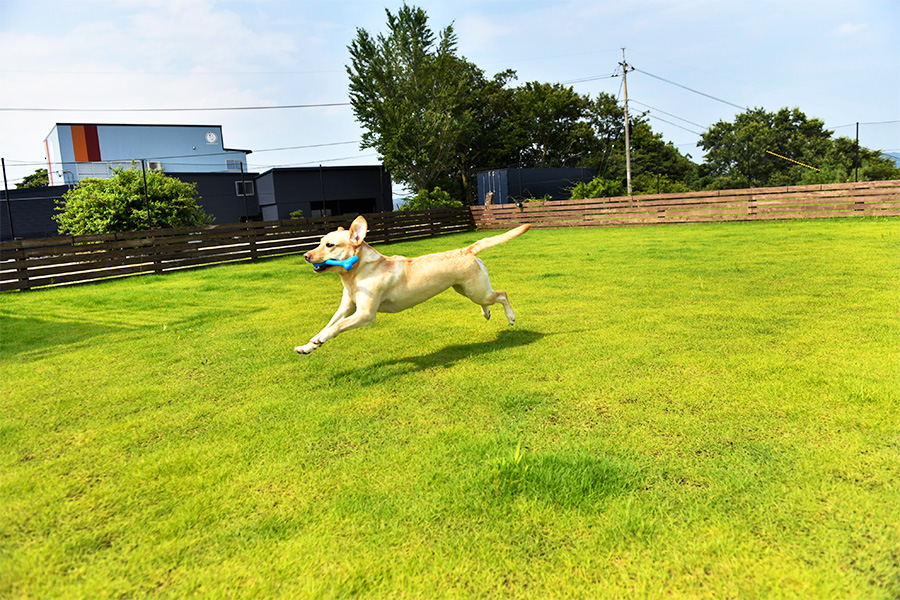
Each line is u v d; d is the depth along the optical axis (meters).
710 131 55.03
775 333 5.00
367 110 37.97
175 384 4.55
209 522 2.51
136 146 47.28
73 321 7.62
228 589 2.08
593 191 29.31
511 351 4.93
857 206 15.62
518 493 2.59
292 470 2.96
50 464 3.18
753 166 51.03
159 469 3.03
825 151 45.91
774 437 3.01
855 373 3.86
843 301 6.10
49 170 42.75
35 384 4.73
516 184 30.52
